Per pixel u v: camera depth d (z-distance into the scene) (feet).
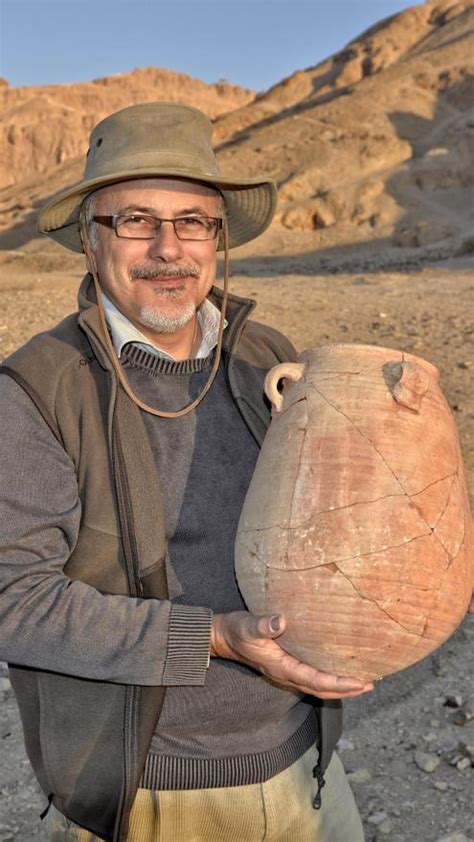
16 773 10.91
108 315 6.43
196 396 6.44
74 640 5.47
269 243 178.91
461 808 10.20
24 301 40.42
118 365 6.01
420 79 258.98
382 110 239.30
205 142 6.36
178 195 6.22
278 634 5.39
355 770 10.82
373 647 5.45
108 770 5.84
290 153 220.64
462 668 12.91
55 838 6.56
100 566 5.85
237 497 6.35
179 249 6.23
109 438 5.85
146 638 5.49
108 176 5.95
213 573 6.24
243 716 6.25
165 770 6.11
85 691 5.86
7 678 12.78
